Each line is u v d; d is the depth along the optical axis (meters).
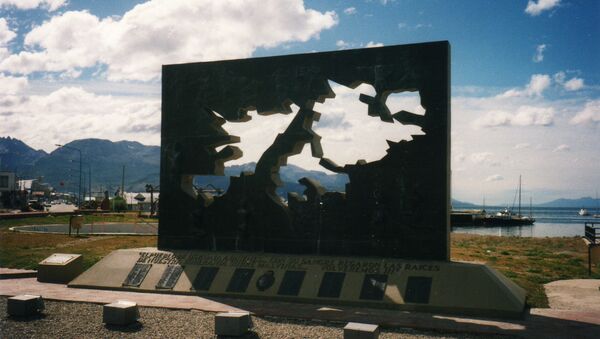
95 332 14.34
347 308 17.03
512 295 16.30
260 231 20.66
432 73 18.56
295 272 18.75
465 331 14.14
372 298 17.19
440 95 18.44
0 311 16.75
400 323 14.95
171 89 22.25
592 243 26.59
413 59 18.80
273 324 15.11
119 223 52.00
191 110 21.89
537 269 25.78
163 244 22.02
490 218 116.50
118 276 20.55
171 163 22.02
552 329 14.40
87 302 17.92
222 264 19.92
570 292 20.38
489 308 15.90
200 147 21.67
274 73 20.75
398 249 18.78
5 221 53.00
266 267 19.28
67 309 17.03
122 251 21.78
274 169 20.73
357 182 19.44
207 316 16.06
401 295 16.98
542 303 18.12
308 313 16.19
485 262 27.64
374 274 17.88
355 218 19.42
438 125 18.41
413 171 18.67
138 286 19.86
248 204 20.84
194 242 21.55
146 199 104.19
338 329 14.53
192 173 21.72
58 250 30.45
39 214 61.53
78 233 37.19
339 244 19.59
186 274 19.88
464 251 32.78
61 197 169.25
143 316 16.06
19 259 27.73
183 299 18.41
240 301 18.06
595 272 25.17
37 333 14.26
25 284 21.58
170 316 16.06
